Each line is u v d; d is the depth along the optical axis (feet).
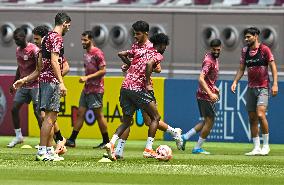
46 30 122.93
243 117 149.07
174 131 122.72
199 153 123.75
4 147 131.13
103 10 244.22
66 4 244.63
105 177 83.46
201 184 79.15
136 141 148.25
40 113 124.06
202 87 123.24
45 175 84.02
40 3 244.63
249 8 243.81
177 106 150.20
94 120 152.15
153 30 243.81
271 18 243.60
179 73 216.13
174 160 107.45
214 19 243.19
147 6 243.60
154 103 104.78
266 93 122.93
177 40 243.19
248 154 122.83
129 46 243.60
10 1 245.04
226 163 104.37
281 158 116.37
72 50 242.58
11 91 130.52
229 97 148.97
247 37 122.72
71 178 81.87
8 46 244.22
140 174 87.10
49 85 99.55
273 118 148.25
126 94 104.27
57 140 114.42
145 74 103.71
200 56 242.78
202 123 126.41
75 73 214.48
